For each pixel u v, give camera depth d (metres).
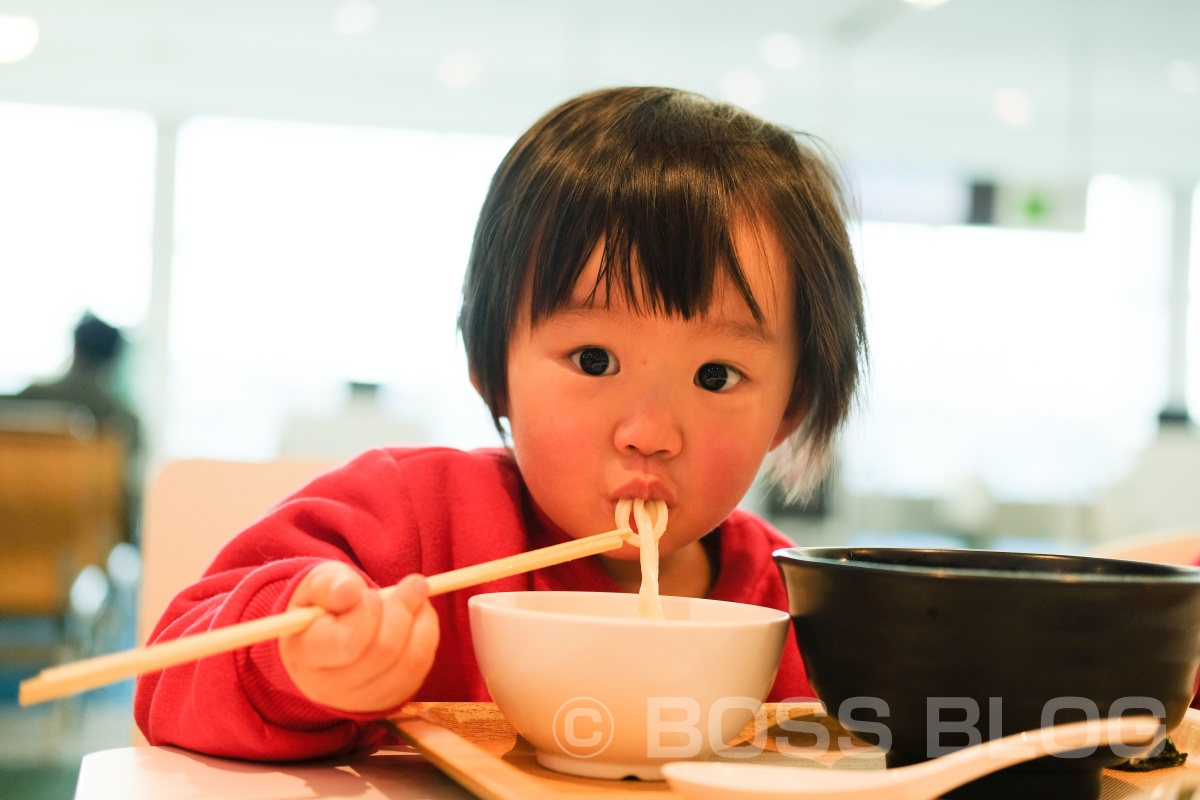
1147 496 5.12
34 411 4.75
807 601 0.55
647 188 0.70
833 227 0.81
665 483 0.70
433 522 0.86
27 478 3.37
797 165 0.81
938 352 5.05
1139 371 5.51
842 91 5.36
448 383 5.62
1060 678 0.48
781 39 5.27
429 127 6.57
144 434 5.11
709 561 0.93
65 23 5.61
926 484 4.88
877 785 0.43
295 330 6.61
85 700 3.68
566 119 0.79
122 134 6.70
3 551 3.37
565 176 0.73
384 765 0.65
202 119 6.71
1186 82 5.40
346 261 6.61
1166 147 5.79
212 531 1.08
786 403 0.78
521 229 0.75
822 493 4.41
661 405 0.69
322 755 0.65
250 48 5.86
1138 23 4.87
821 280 0.78
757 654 0.55
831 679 0.54
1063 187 5.55
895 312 5.08
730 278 0.70
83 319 4.95
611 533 0.66
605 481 0.70
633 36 5.37
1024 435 5.09
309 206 6.64
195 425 6.60
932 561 0.65
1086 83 5.49
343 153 6.64
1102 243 5.56
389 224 6.60
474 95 6.25
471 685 0.84
